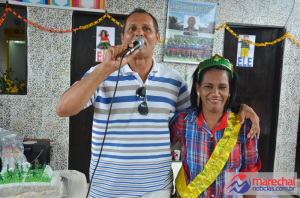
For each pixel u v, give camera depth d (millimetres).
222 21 3025
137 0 2855
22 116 2770
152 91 1178
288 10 3100
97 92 1146
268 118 3305
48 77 2787
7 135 2393
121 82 1152
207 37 3004
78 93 940
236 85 1113
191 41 2984
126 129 1130
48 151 2709
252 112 1094
